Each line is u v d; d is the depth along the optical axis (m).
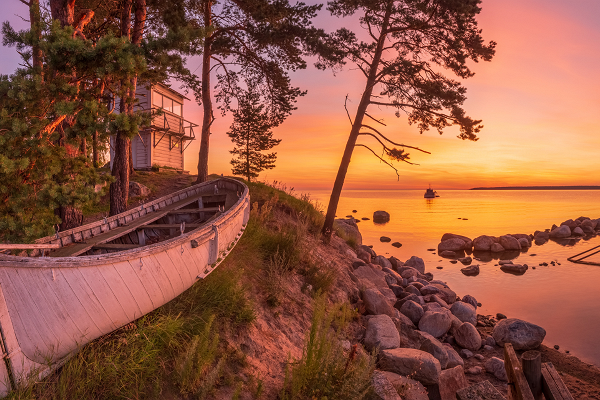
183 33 7.09
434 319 9.68
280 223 12.52
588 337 11.11
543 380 3.67
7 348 3.31
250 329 5.84
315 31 14.18
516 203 134.88
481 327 11.60
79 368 3.77
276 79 17.55
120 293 4.34
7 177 5.99
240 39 16.55
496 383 7.72
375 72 14.59
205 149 18.17
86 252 5.80
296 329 6.83
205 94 17.77
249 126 37.09
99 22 15.49
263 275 7.93
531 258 25.64
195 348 4.31
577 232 38.84
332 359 4.83
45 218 6.21
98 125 6.37
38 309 3.56
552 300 15.28
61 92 6.36
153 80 8.87
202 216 9.11
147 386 4.10
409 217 62.91
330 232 14.24
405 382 5.77
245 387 4.59
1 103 6.11
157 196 18.28
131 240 7.25
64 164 6.83
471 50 12.98
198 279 5.80
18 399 3.19
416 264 19.31
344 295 9.12
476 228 45.03
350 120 14.95
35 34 6.12
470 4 12.47
